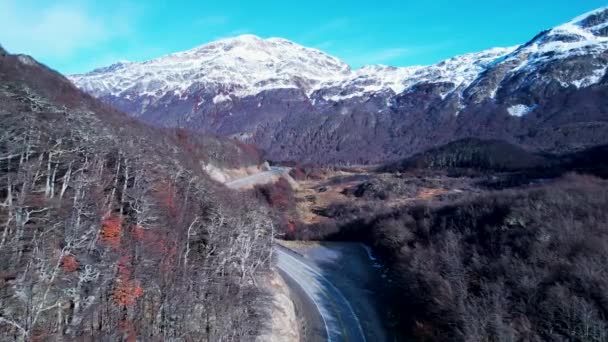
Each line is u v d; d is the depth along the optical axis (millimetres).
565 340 38500
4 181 35531
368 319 54219
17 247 31141
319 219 98812
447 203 81500
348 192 122000
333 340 49312
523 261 50281
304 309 55844
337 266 71250
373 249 78000
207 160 100562
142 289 36281
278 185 110375
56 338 29297
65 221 35250
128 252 37875
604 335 37281
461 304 45531
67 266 32656
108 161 46406
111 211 41031
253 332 42406
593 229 52969
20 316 28125
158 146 63438
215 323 39906
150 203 43375
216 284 44000
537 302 43531
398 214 82188
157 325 35750
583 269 44812
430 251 60719
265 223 61656
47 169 38938
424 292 52562
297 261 72500
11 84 47344
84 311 31953
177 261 41656
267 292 50469
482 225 64625
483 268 52406
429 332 46906
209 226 48500
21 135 38000
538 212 60312
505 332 40219
